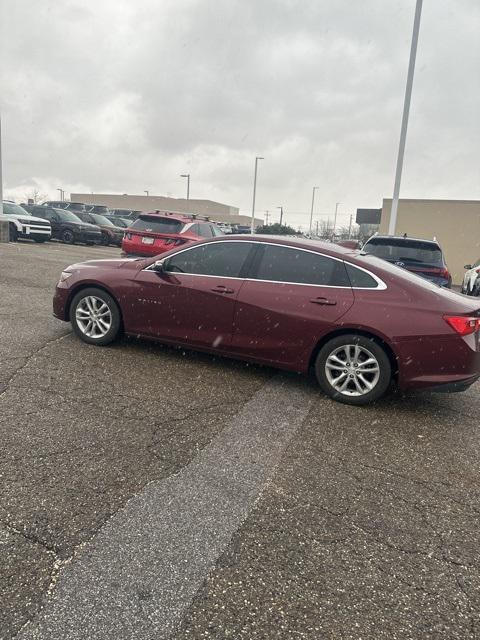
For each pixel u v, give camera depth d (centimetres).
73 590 194
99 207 3697
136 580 201
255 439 339
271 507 260
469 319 386
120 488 265
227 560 218
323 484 288
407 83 1616
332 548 231
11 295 756
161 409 375
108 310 515
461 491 293
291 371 460
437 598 205
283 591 202
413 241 902
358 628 187
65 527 230
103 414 356
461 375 387
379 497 279
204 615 187
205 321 469
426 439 363
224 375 468
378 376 407
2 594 189
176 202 8662
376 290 415
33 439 310
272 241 461
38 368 440
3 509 239
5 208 1809
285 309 432
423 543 240
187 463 298
